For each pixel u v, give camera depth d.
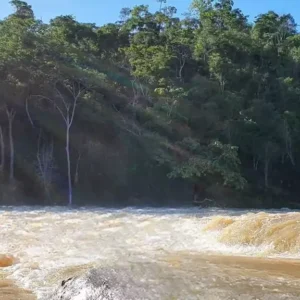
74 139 41.81
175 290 6.52
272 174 49.38
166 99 47.03
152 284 6.77
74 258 10.56
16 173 39.91
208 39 61.47
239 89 55.66
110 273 7.25
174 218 21.28
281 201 45.31
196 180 42.19
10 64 37.78
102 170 41.88
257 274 7.91
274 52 64.38
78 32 62.47
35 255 11.20
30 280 8.25
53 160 41.03
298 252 11.41
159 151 41.97
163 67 52.31
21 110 40.44
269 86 56.69
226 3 78.69
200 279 7.20
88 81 41.62
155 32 67.00
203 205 40.44
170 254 10.80
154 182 42.12
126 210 30.14
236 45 62.53
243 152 48.66
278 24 75.81
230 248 12.66
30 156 40.97
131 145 42.38
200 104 48.97
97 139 42.50
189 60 60.69
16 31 41.22
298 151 50.06
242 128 47.94
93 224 18.55
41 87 38.56
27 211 27.33
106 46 63.62
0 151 41.06
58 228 17.17
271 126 48.97
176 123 45.84
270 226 13.18
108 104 44.41
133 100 45.97
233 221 15.20
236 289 6.66
